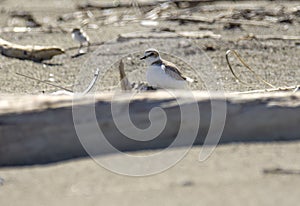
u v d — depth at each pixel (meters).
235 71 27.83
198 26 36.50
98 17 40.06
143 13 40.06
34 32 37.00
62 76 27.83
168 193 15.14
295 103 17.86
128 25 37.69
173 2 41.16
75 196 15.02
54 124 17.05
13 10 42.97
